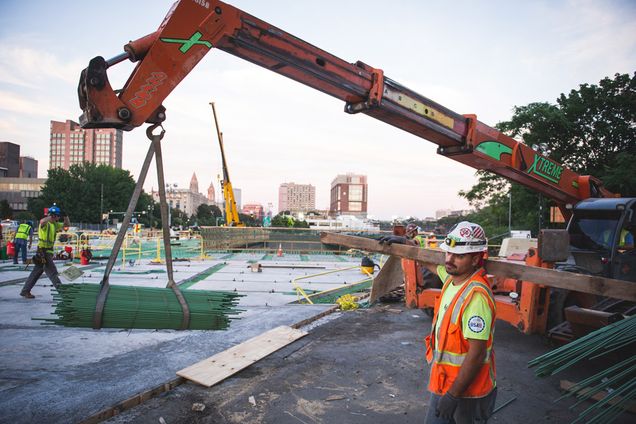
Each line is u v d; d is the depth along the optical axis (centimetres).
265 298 948
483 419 224
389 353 554
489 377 222
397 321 734
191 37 352
